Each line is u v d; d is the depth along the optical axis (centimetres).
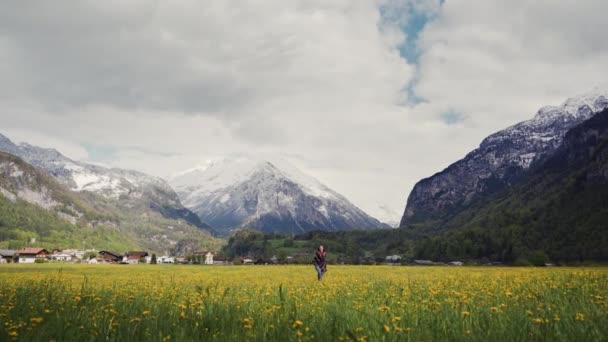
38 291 1494
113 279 2936
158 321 946
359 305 1190
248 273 4397
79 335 828
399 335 813
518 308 1090
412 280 2472
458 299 1286
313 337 809
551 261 15800
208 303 1097
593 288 1565
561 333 784
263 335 816
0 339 787
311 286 2003
